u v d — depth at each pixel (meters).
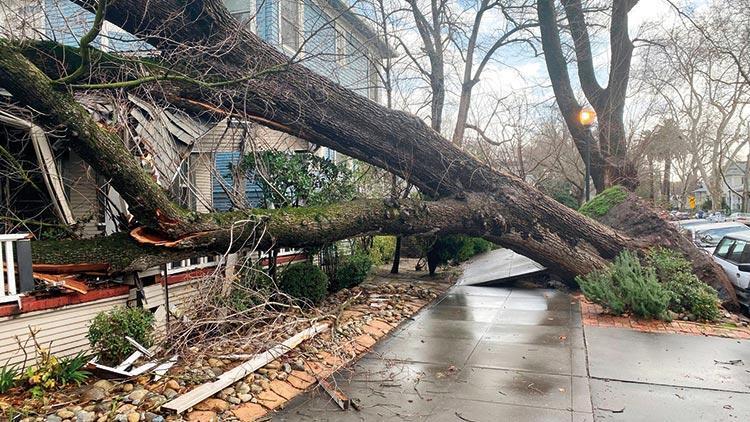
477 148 14.74
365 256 10.32
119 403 4.01
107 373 4.50
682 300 7.79
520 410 4.30
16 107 5.59
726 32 16.80
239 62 6.85
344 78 14.59
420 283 10.91
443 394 4.68
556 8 13.63
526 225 9.16
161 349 5.05
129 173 5.42
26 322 4.60
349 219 7.42
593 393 4.68
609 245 9.38
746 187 33.06
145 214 5.65
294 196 8.21
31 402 3.96
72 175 7.96
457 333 6.86
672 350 6.00
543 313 8.04
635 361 5.59
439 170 8.77
